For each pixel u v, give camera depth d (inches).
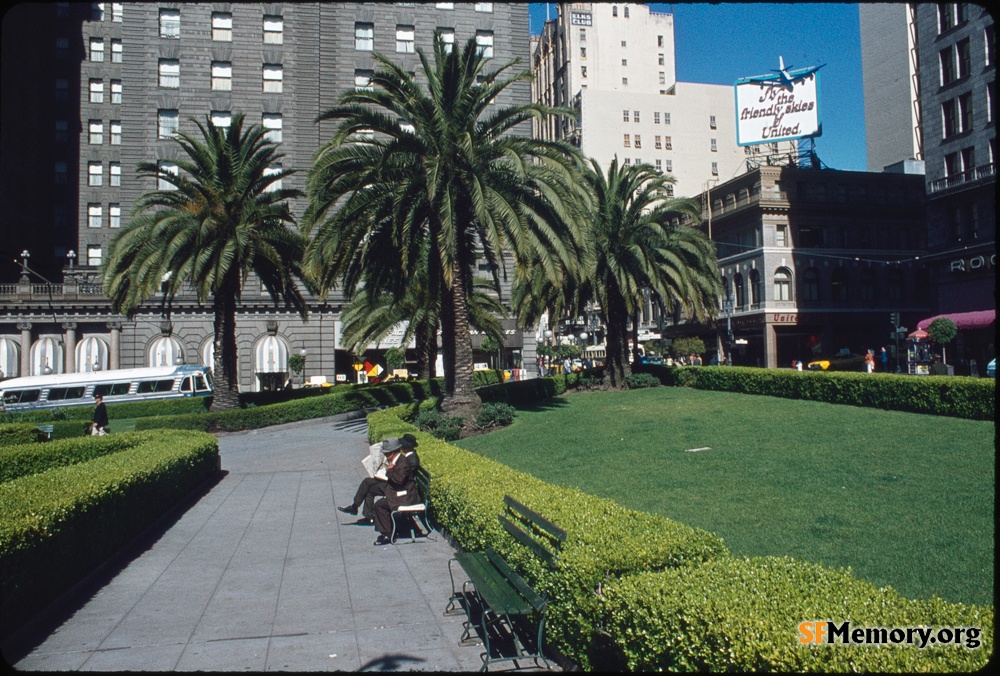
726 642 140.3
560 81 4141.2
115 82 2169.0
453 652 219.9
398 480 392.2
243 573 317.1
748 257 2260.1
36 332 1820.9
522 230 726.5
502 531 263.7
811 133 2359.7
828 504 377.4
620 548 200.8
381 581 302.0
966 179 1614.2
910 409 724.0
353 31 1851.6
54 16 2169.0
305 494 544.4
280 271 1101.1
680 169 3654.0
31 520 253.4
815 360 2007.9
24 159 2007.9
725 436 634.8
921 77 1748.3
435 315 1326.3
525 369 1930.4
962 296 1626.5
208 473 605.6
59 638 233.5
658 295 1236.5
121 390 1401.3
